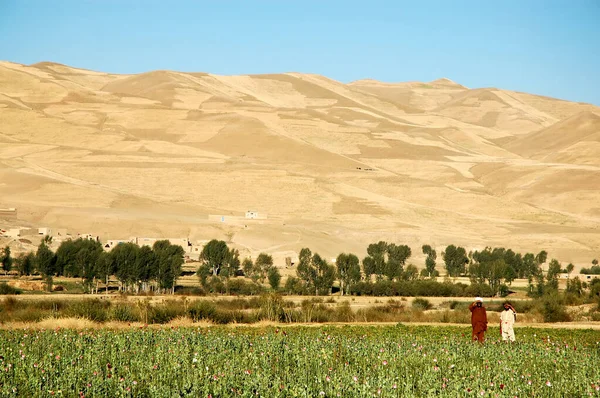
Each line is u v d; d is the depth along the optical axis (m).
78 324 50.12
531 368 31.50
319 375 27.48
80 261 102.00
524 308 77.31
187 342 35.78
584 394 26.42
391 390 25.08
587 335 50.91
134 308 59.56
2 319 54.81
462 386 26.20
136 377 27.42
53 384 26.09
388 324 58.62
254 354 32.03
